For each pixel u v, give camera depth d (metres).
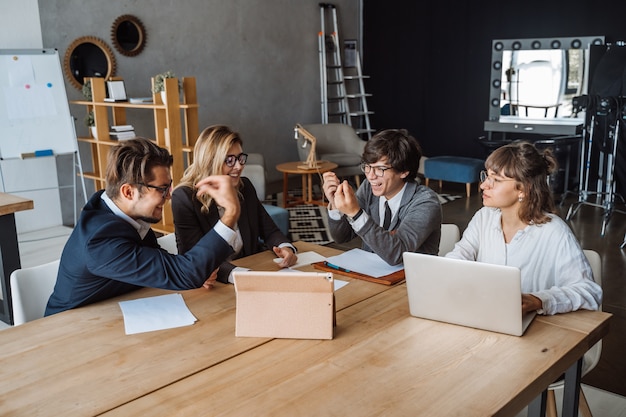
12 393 1.43
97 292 1.97
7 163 5.77
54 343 1.70
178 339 1.71
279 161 8.62
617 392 2.81
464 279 1.70
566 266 1.97
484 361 1.54
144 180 1.85
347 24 9.34
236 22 7.72
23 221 5.95
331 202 2.42
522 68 7.93
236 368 1.53
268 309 1.71
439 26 8.76
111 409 1.35
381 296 2.02
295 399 1.37
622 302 3.99
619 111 6.07
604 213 6.25
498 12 8.16
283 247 2.54
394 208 2.48
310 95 8.94
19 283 2.08
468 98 8.67
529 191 2.00
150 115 6.87
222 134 2.57
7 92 5.27
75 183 6.05
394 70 9.38
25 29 5.75
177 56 7.12
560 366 1.57
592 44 7.13
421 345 1.64
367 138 9.88
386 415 1.30
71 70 6.14
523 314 1.79
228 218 1.87
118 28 6.47
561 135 7.66
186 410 1.33
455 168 7.38
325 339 1.69
